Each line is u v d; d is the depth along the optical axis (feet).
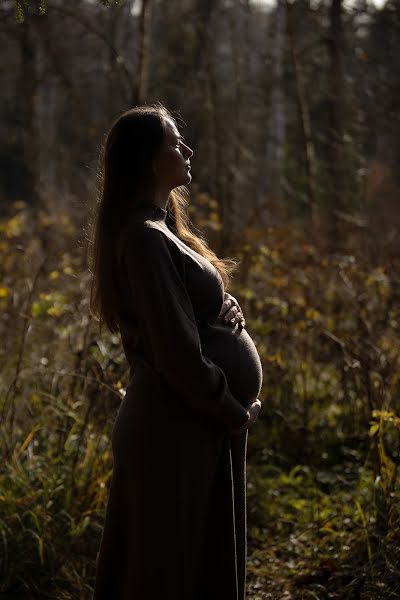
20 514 11.55
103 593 8.17
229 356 7.99
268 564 11.87
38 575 10.96
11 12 30.30
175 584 7.79
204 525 7.98
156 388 7.72
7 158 58.18
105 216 7.89
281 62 39.40
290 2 35.35
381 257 20.13
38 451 13.10
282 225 24.25
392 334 16.21
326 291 17.95
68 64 43.70
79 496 12.15
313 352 17.13
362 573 10.62
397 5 36.63
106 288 7.93
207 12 40.27
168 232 7.70
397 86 36.96
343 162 35.88
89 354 14.39
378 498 11.72
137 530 7.88
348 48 37.19
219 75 42.91
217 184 33.12
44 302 15.76
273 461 15.30
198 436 7.82
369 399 13.65
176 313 7.29
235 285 18.72
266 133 45.93
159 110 8.06
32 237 26.55
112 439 8.14
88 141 42.34
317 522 12.61
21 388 13.85
